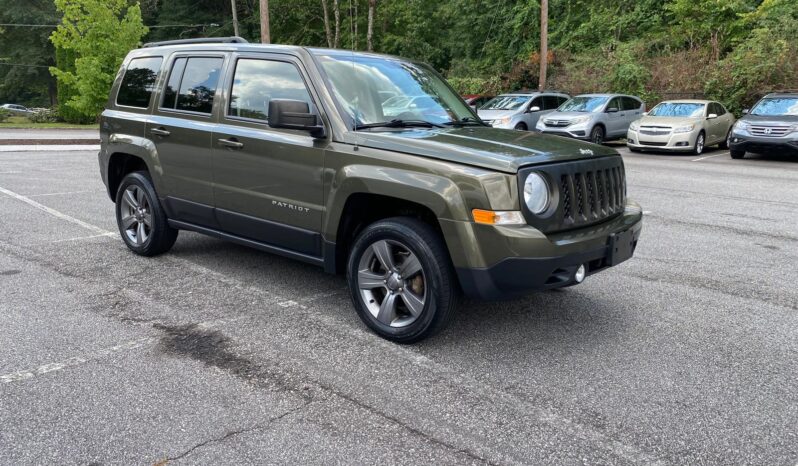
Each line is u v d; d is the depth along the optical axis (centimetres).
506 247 351
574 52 3130
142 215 599
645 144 1734
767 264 617
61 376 351
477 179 357
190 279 539
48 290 502
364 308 418
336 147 417
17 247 638
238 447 284
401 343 405
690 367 378
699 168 1430
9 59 5959
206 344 400
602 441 294
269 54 475
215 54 520
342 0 3875
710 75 2298
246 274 557
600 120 1845
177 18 4734
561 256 360
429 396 335
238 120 487
